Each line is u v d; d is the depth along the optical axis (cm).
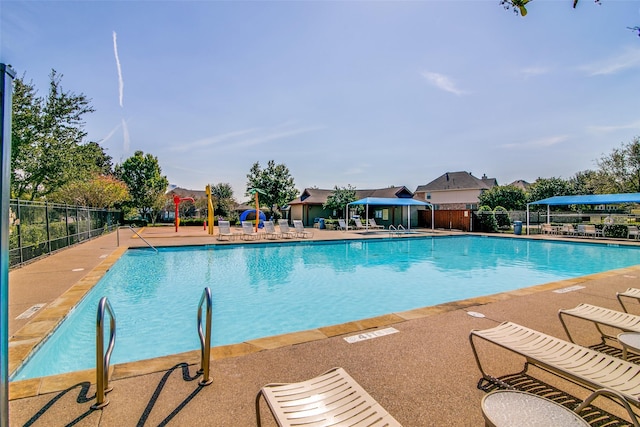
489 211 2550
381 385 299
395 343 393
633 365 262
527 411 186
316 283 939
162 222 4434
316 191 3562
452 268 1185
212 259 1307
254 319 646
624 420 248
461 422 247
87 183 2227
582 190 3450
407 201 2442
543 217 2959
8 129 157
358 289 878
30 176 1673
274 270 1113
